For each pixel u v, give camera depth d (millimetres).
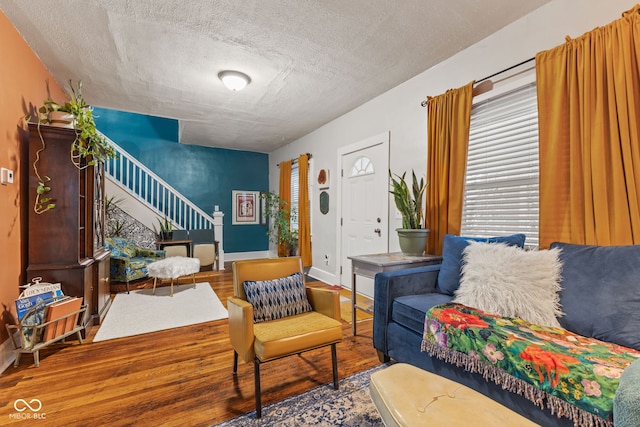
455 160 2553
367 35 2424
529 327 1432
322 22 2262
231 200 6824
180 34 2406
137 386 1788
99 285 2857
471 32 2383
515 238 1994
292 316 1910
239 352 1664
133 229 5215
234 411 1557
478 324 1472
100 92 3520
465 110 2480
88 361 2096
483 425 898
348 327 2783
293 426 1439
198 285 4367
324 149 4809
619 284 1365
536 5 2078
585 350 1191
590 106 1760
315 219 5082
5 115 2111
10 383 1815
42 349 2279
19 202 2285
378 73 3062
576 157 1818
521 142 2242
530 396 1181
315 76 3127
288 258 2176
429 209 2807
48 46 2545
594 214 1727
